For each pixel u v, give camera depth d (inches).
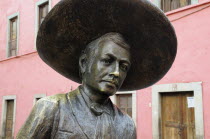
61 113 56.6
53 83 436.8
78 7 57.1
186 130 289.3
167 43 61.4
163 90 303.3
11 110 517.0
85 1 55.5
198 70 281.3
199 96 277.0
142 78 71.7
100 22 60.1
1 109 528.4
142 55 66.6
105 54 57.8
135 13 56.6
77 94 60.9
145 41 63.3
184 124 291.4
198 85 278.4
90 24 60.7
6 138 513.3
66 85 415.5
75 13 58.6
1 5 556.7
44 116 55.4
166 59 65.5
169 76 300.4
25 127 55.9
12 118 510.9
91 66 59.2
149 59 67.1
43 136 55.0
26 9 500.7
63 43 64.4
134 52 66.2
